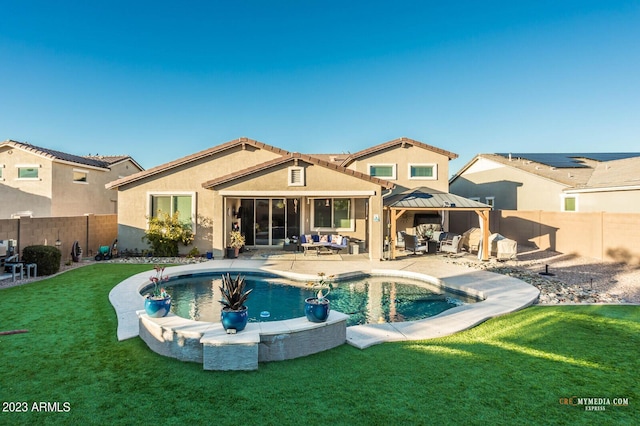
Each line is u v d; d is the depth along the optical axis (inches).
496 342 264.5
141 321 266.5
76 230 638.5
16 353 237.6
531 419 165.3
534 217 840.3
